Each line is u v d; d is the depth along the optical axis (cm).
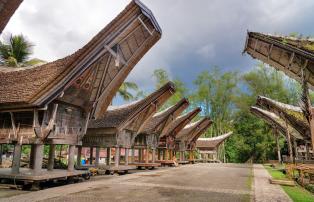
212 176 1450
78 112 1197
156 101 1759
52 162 1135
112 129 1583
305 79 883
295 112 1750
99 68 1171
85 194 788
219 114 4344
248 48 1042
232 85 4178
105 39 1028
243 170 1939
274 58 991
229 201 718
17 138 984
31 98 893
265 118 2453
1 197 738
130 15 1050
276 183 1126
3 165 1605
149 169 1991
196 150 3659
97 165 1636
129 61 1286
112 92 1339
